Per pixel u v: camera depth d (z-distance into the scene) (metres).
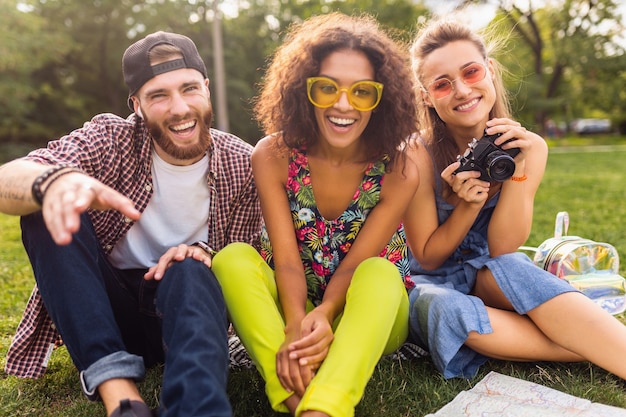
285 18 27.66
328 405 1.64
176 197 2.26
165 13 23.73
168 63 2.09
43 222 1.79
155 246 2.29
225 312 1.84
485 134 2.31
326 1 26.83
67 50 21.45
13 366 2.20
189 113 2.11
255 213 2.46
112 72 25.02
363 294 1.86
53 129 24.88
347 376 1.70
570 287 2.12
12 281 3.94
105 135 2.17
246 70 26.25
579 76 31.00
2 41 18.75
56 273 1.76
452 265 2.59
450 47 2.43
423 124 2.60
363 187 2.26
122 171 2.20
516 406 1.90
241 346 2.38
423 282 2.57
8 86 19.91
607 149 24.38
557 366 2.23
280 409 1.81
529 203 2.48
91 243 1.90
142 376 1.71
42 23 20.48
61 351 2.63
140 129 2.23
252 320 1.87
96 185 1.58
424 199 2.50
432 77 2.46
